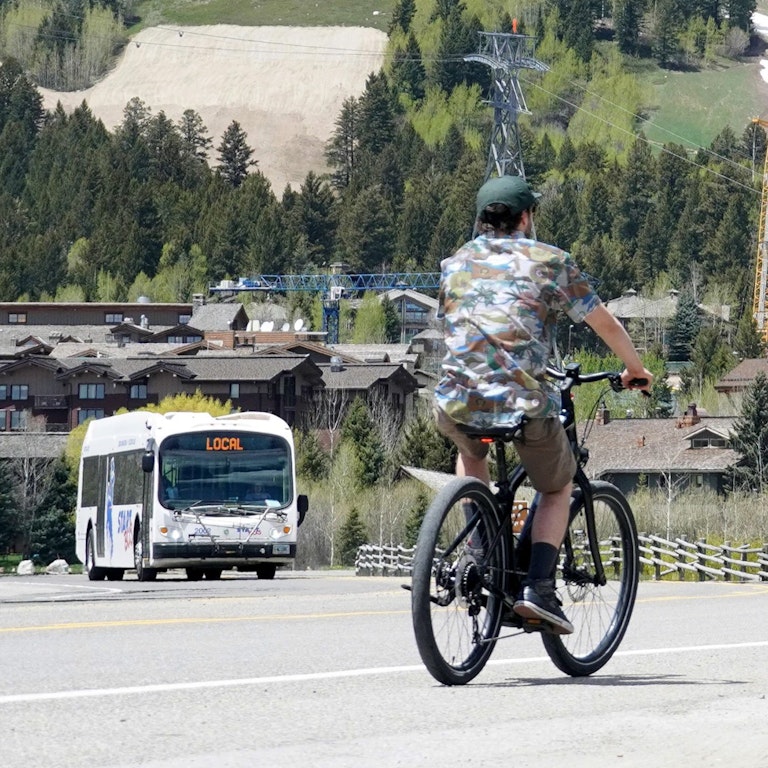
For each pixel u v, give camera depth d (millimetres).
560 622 17766
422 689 16969
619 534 19781
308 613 31797
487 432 17234
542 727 13789
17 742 12922
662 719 14234
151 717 14539
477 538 17578
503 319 17234
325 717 14570
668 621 29875
